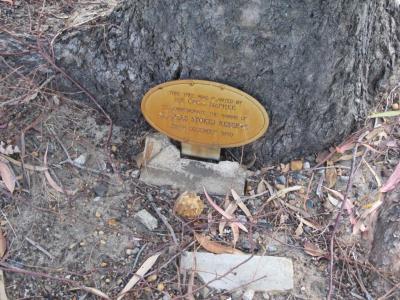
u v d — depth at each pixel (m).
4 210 1.22
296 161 1.33
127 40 1.23
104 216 1.23
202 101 1.21
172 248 1.19
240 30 1.09
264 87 1.18
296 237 1.22
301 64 1.14
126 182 1.27
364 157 1.32
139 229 1.22
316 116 1.25
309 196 1.28
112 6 1.45
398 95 1.42
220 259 1.18
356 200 1.27
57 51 1.31
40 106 1.32
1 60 1.34
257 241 1.21
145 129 1.33
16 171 1.26
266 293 1.15
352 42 1.17
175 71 1.21
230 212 1.25
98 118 1.33
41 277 1.16
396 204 1.23
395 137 1.36
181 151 1.30
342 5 1.08
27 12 1.45
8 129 1.29
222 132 1.24
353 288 1.17
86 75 1.29
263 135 1.27
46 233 1.20
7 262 1.17
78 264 1.17
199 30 1.12
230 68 1.15
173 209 1.24
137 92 1.27
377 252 1.20
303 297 1.15
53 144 1.29
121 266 1.17
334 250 1.21
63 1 1.49
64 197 1.24
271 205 1.26
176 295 1.15
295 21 1.08
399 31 1.41
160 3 1.13
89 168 1.28
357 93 1.31
